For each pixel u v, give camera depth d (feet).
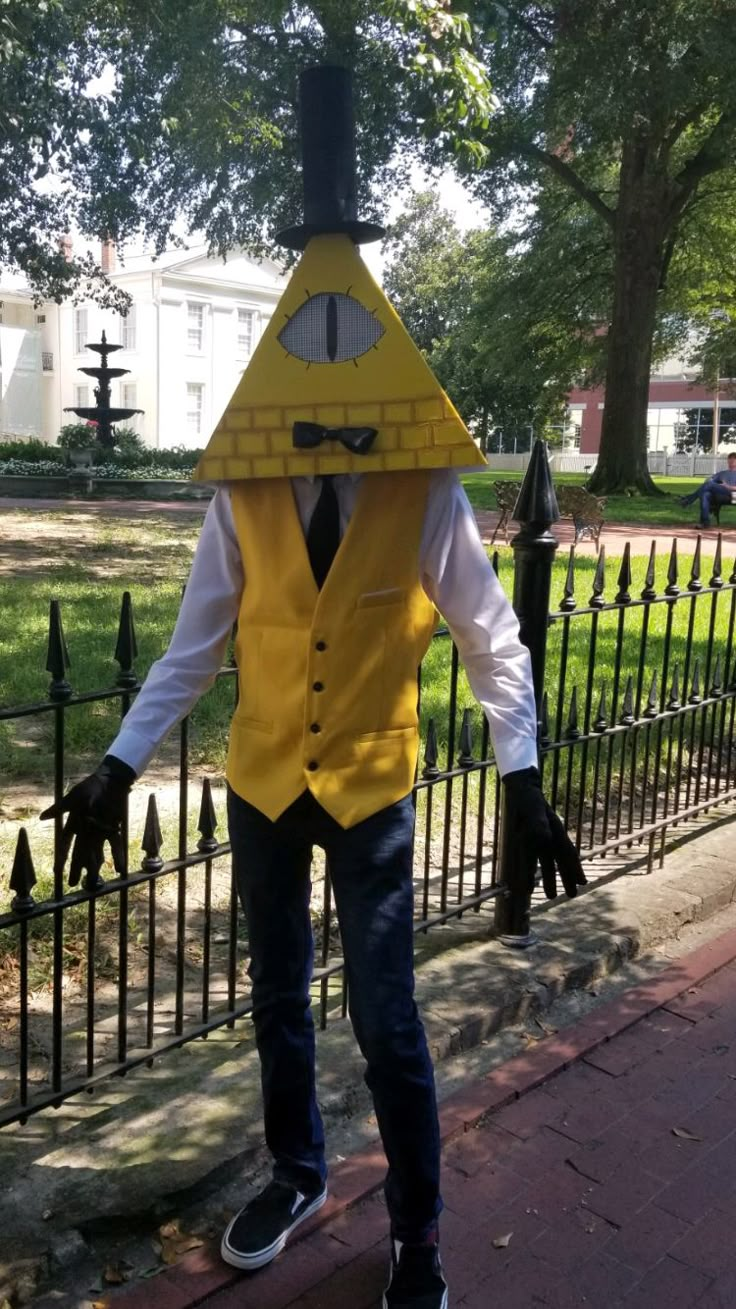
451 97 34.45
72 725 17.71
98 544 43.52
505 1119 9.00
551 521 10.77
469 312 107.34
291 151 64.28
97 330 151.43
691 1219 7.93
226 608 6.79
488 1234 7.71
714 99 66.54
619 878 13.28
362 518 6.31
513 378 108.27
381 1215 7.82
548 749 11.84
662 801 16.21
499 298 99.45
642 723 13.47
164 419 146.41
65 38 45.11
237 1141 8.02
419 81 35.32
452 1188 8.16
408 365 6.21
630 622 27.40
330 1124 8.69
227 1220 7.63
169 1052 9.20
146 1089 8.65
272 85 59.11
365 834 6.38
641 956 11.86
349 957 6.42
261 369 6.41
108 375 87.61
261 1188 7.89
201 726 18.13
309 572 6.34
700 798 16.07
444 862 11.02
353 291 6.33
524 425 144.66
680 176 78.33
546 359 106.63
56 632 7.37
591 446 191.93
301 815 6.47
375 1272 7.27
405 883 6.52
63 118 50.06
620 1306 7.11
